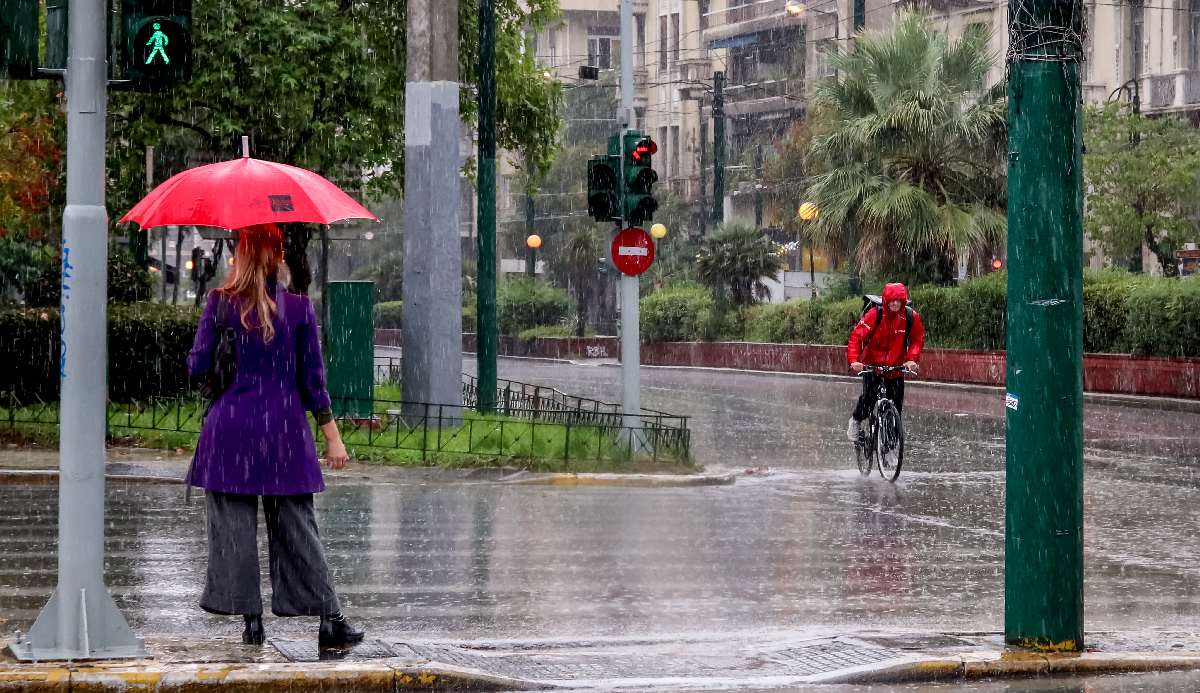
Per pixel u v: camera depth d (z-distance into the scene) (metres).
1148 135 65.06
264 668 10.37
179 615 13.82
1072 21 12.02
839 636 12.89
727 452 34.03
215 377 11.16
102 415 10.87
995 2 86.31
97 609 10.80
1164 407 48.00
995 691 11.12
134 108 41.38
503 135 51.66
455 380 33.44
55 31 10.96
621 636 13.38
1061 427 12.09
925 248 62.81
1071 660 11.80
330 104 42.06
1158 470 29.58
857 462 29.95
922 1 90.19
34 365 33.69
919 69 63.16
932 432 39.28
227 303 11.12
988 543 19.70
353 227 36.59
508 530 20.25
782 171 90.69
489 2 38.59
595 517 21.88
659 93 117.62
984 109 61.72
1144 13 78.12
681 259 96.50
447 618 14.12
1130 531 21.14
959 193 63.16
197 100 40.97
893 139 62.66
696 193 108.25
